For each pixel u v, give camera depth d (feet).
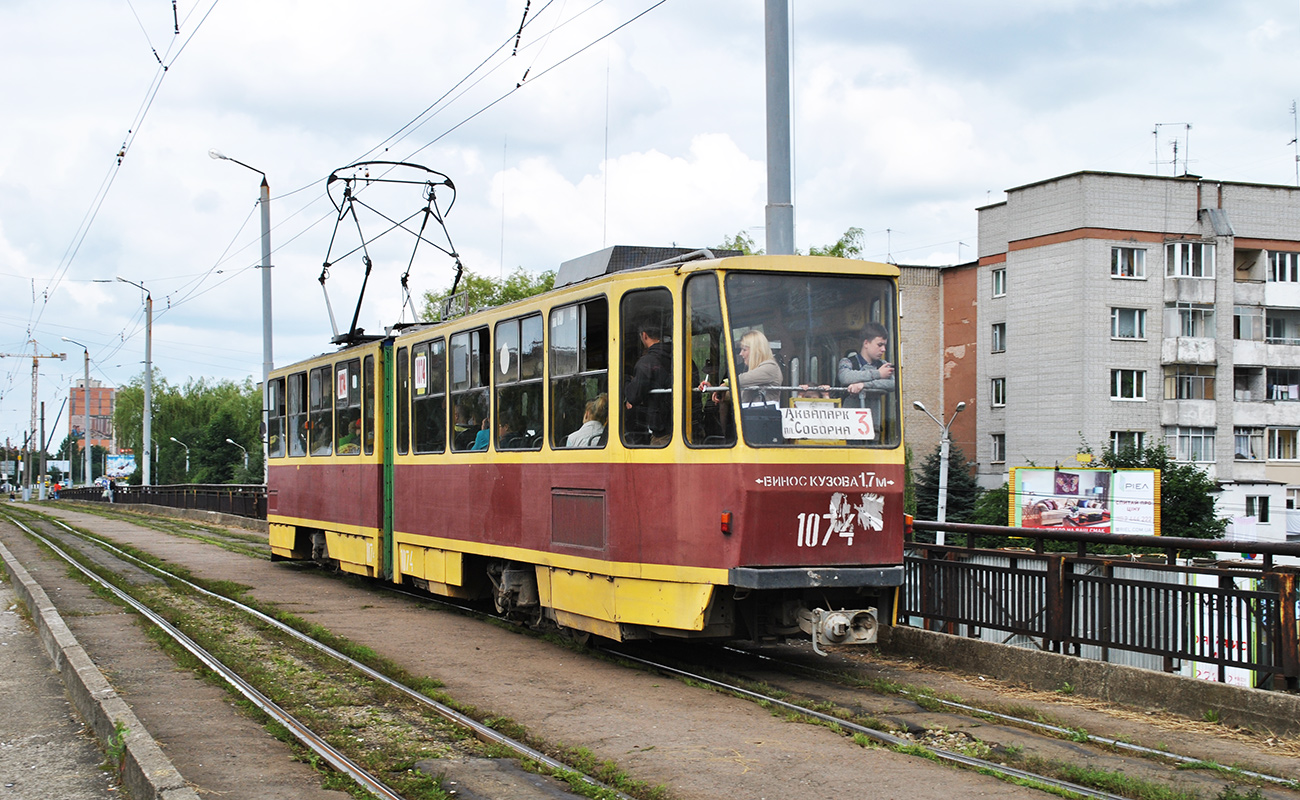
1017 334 152.15
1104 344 144.77
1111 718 24.02
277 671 29.22
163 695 26.16
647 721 23.93
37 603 39.86
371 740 22.25
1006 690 27.32
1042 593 28.27
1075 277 144.87
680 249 34.91
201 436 291.99
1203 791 18.60
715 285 27.89
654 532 28.71
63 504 188.03
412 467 43.45
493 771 20.11
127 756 19.44
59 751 21.83
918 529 33.12
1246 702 22.74
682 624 27.91
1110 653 27.02
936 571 32.07
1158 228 146.72
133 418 304.09
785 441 27.68
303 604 44.32
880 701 26.00
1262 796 18.30
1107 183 144.97
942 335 174.60
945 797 18.34
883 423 28.96
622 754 21.17
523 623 37.58
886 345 29.30
